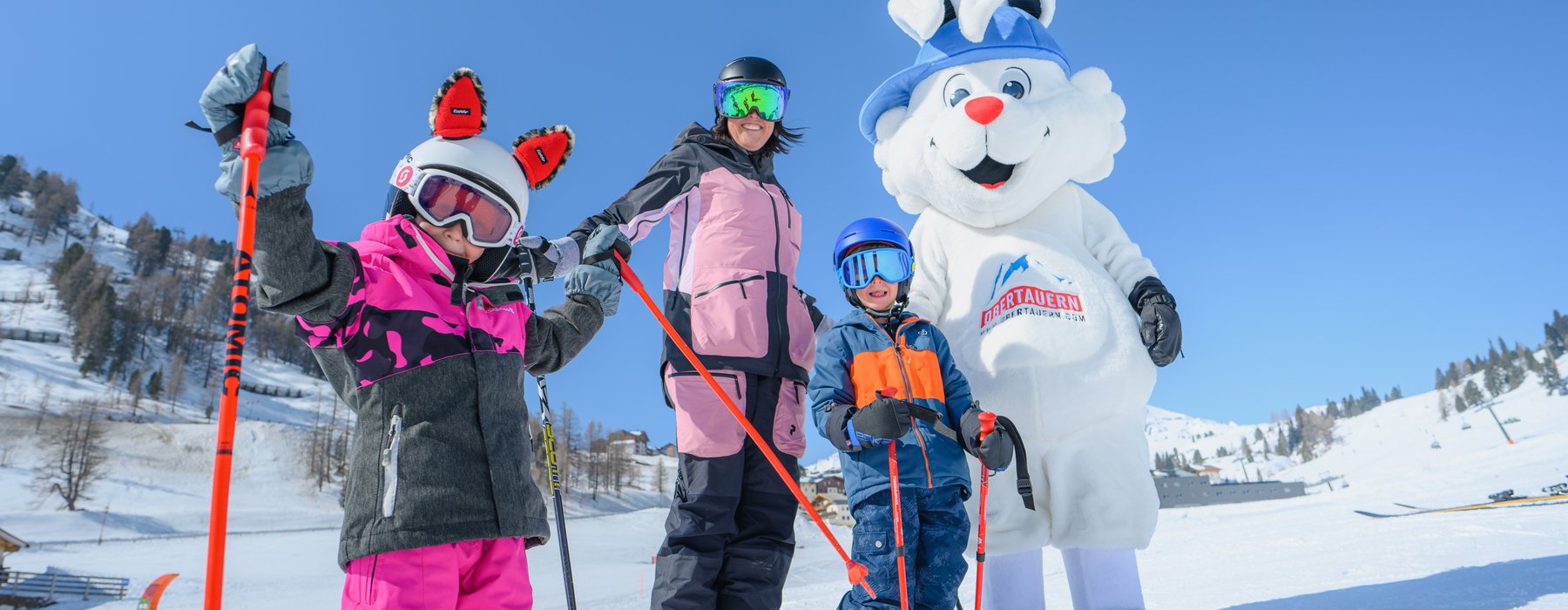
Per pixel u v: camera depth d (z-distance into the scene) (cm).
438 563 159
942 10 329
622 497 7919
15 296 10069
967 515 251
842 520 5919
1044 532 279
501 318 188
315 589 2598
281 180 140
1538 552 335
